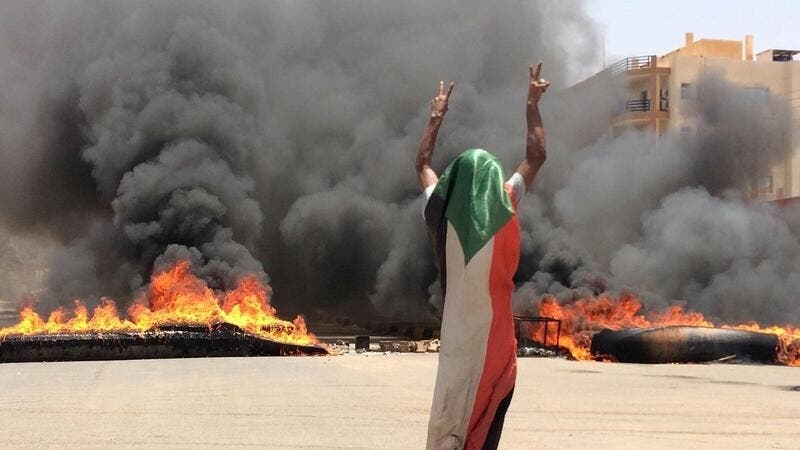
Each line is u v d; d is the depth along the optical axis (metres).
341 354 22.73
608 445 8.46
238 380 14.61
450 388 4.32
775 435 9.31
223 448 8.02
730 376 17.14
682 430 9.62
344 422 9.76
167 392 12.75
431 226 4.49
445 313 4.40
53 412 10.52
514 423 10.02
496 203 4.35
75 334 20.36
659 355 20.83
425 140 4.98
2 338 19.84
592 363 20.62
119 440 8.44
